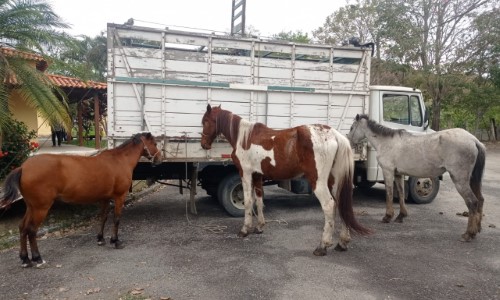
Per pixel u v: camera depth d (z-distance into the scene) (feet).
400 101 23.26
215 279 12.11
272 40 19.92
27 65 21.98
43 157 13.21
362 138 20.49
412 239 16.49
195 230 17.94
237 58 19.48
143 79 18.02
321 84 21.03
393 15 58.59
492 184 31.81
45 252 14.76
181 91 18.75
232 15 27.76
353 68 21.54
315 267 13.19
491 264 13.52
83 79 28.32
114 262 13.69
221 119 17.47
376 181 23.70
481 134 89.30
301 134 14.87
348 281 11.99
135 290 11.22
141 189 28.19
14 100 36.35
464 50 59.77
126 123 18.11
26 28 22.09
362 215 21.03
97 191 14.30
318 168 14.47
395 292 11.21
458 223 19.29
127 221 19.67
